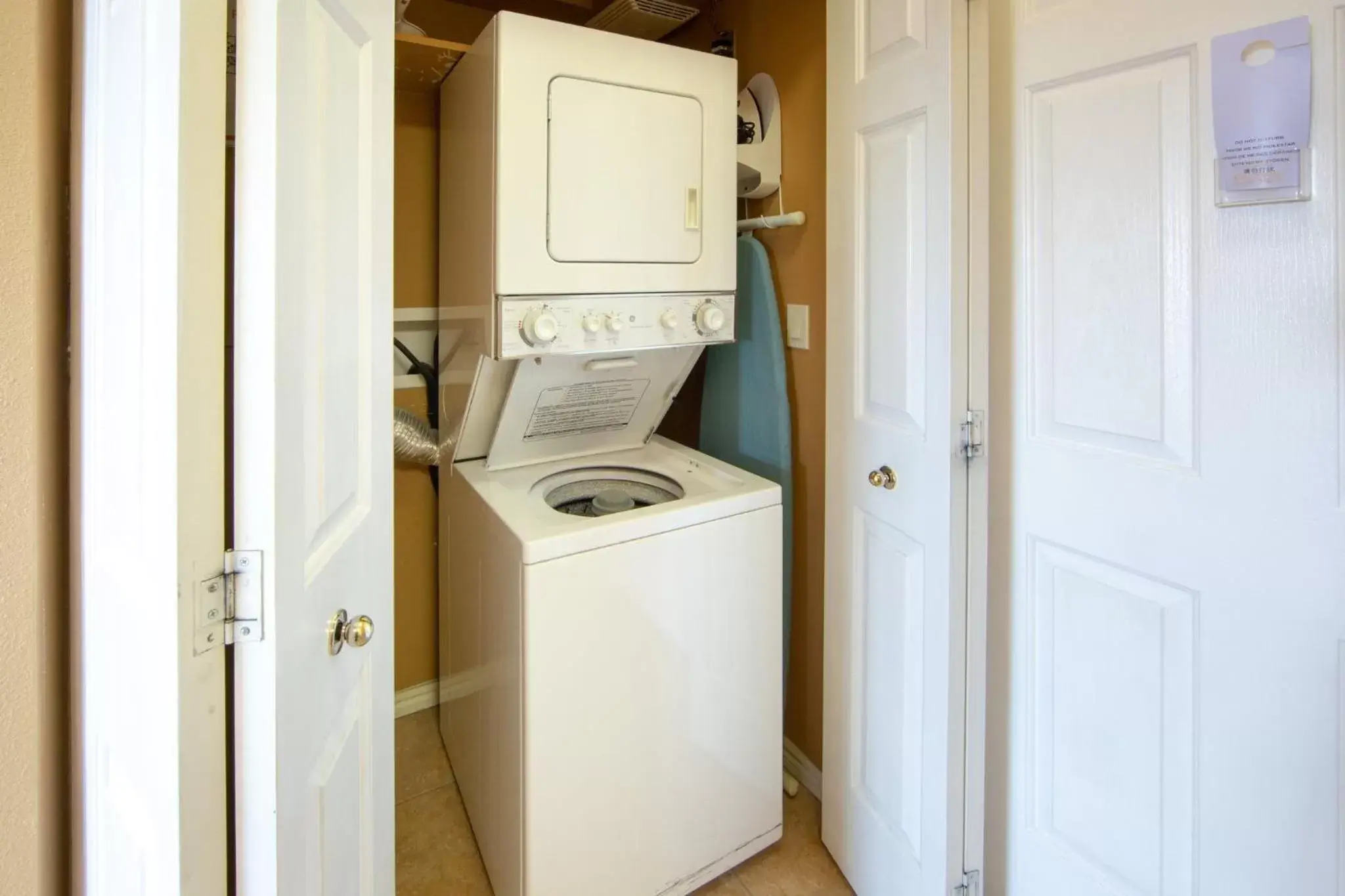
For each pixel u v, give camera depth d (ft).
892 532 5.25
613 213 5.67
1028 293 4.49
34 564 2.77
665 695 5.61
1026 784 4.80
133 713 2.48
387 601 4.17
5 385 2.69
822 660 6.63
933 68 4.54
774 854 6.36
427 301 7.67
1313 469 3.29
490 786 5.85
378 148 3.84
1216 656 3.70
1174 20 3.61
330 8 3.13
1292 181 3.26
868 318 5.38
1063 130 4.20
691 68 5.94
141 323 2.36
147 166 2.32
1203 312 3.63
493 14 8.06
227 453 2.61
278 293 2.53
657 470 6.78
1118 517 4.09
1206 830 3.81
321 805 3.20
